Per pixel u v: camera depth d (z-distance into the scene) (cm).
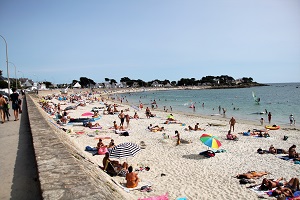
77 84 16325
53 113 3603
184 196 1077
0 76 8619
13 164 754
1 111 1667
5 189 577
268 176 1327
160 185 1185
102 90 15500
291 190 1083
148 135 2350
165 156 1667
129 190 1066
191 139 2195
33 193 557
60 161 558
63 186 407
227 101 7394
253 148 1906
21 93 6681
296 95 9744
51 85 16075
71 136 2156
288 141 2156
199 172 1377
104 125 2917
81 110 4638
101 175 845
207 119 3622
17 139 1118
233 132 2583
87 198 364
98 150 1580
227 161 1577
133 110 4938
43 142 771
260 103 6488
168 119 3341
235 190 1146
